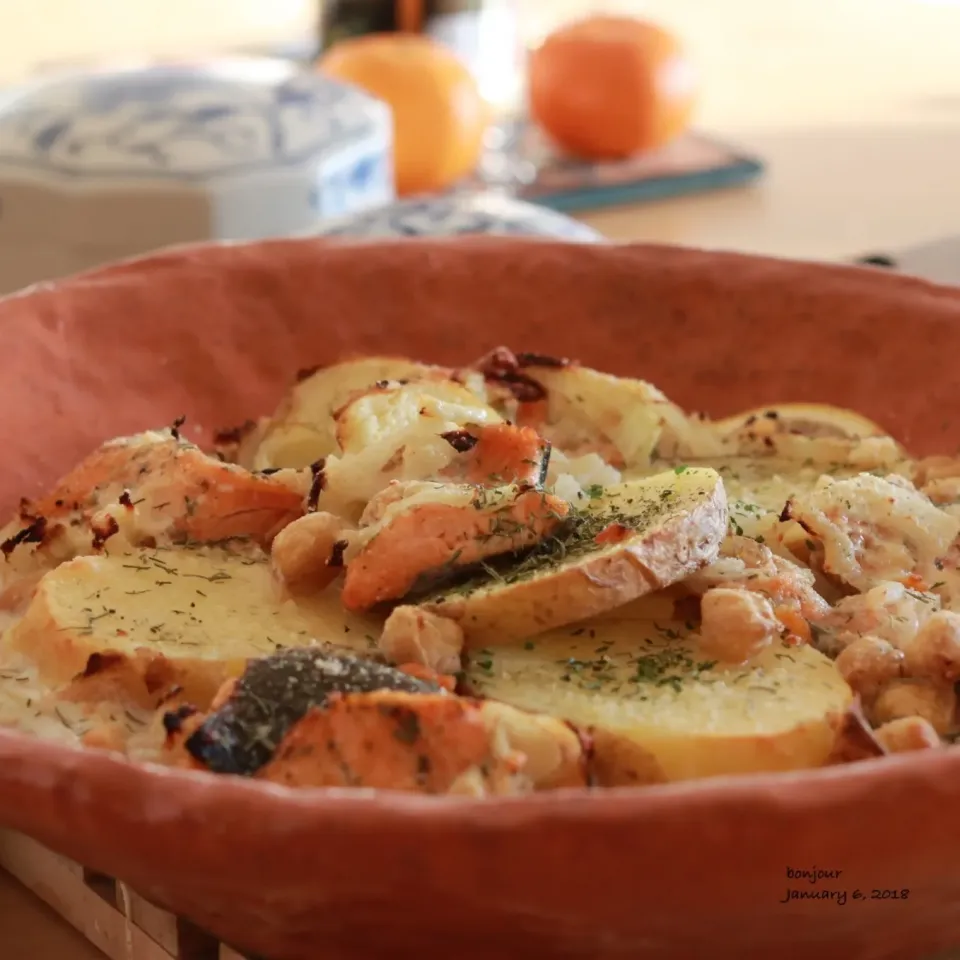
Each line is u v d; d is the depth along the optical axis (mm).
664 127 748
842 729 318
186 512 372
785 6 1140
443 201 560
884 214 706
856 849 270
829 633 349
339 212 601
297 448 420
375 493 370
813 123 858
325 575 356
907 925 299
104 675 334
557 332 456
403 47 723
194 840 272
